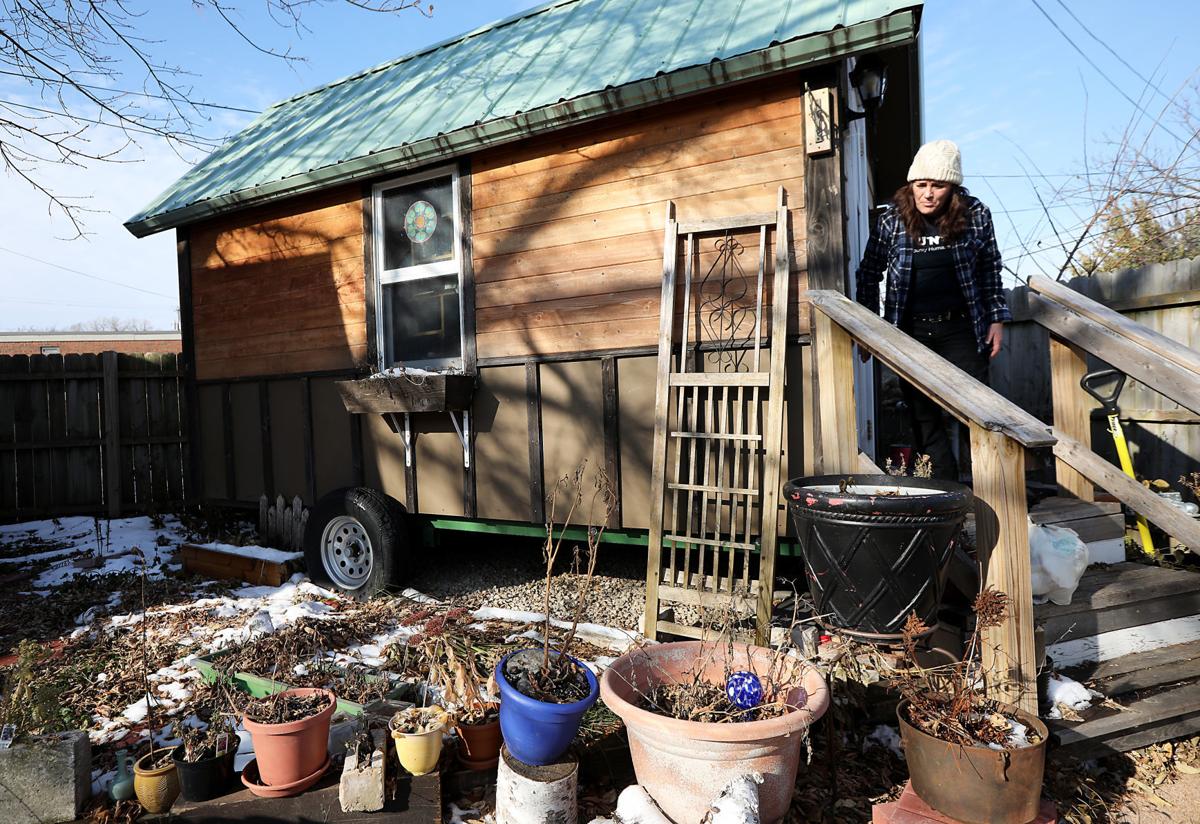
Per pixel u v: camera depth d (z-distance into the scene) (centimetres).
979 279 345
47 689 251
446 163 486
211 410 629
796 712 209
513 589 491
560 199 444
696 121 400
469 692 262
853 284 468
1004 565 247
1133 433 491
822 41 339
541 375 452
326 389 548
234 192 539
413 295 514
